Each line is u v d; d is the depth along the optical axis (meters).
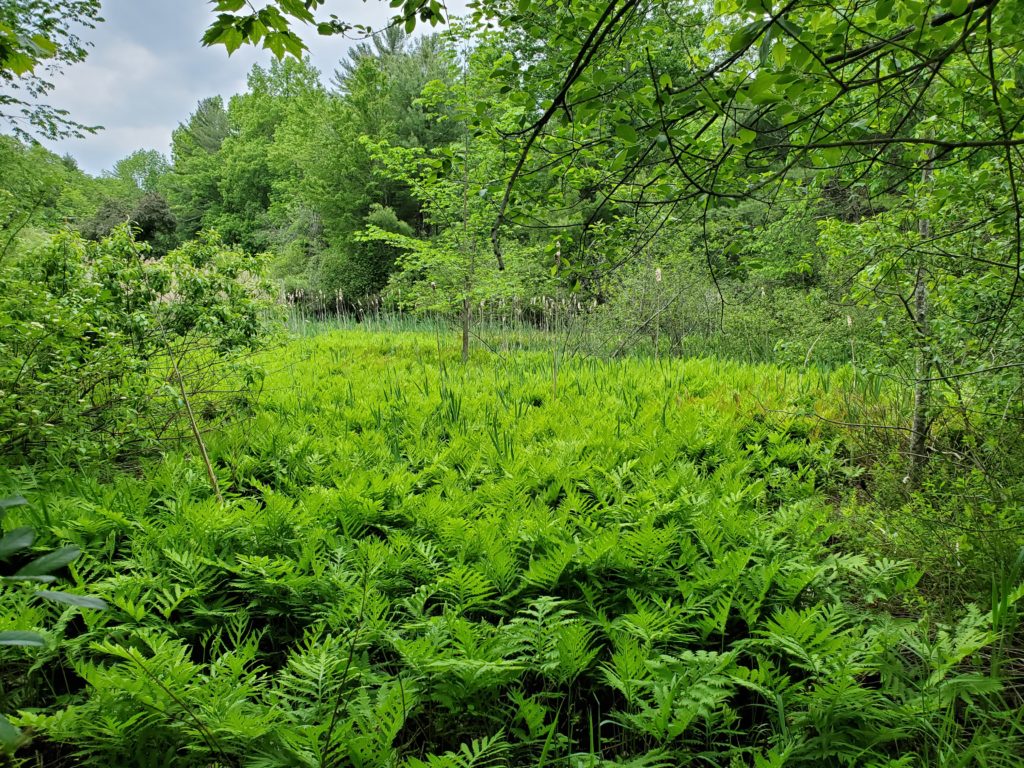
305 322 16.25
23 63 2.00
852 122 2.55
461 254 10.35
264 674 2.56
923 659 2.33
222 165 35.78
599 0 2.63
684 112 2.27
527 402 6.89
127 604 2.44
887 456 4.27
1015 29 2.09
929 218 3.80
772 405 6.26
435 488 3.93
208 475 4.28
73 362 4.45
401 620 2.69
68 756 1.97
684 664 2.25
